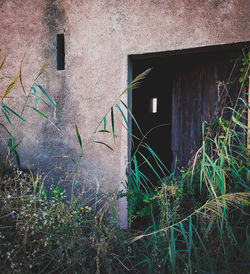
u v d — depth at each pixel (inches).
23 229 74.5
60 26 131.9
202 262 82.1
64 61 137.3
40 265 76.8
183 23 108.9
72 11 129.0
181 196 94.6
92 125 126.3
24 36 140.3
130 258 87.3
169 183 101.8
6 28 144.3
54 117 134.3
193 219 94.5
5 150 145.0
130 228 119.0
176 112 133.6
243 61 111.6
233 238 79.0
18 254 73.2
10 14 142.9
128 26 118.0
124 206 118.5
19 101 141.9
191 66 129.2
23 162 141.2
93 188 125.0
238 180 94.4
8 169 102.7
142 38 115.6
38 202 89.5
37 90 137.7
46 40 135.3
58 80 133.1
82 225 92.7
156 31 113.1
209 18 105.0
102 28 123.1
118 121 120.8
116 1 119.9
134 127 201.9
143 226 120.2
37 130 138.3
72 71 130.0
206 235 78.4
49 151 135.7
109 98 122.6
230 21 102.0
